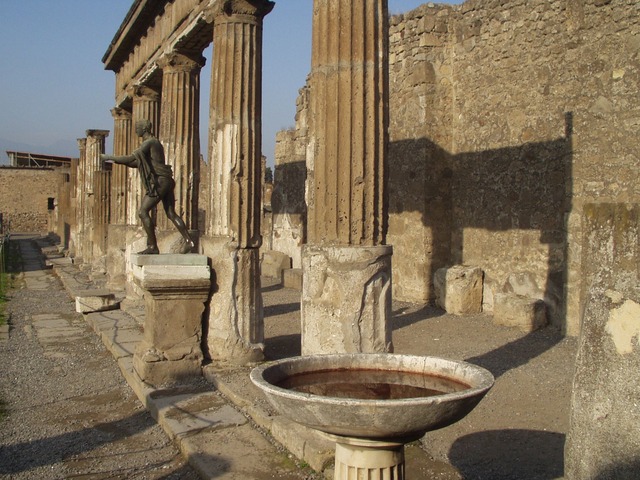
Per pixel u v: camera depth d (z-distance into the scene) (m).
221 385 7.08
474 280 11.80
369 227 5.49
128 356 9.14
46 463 5.54
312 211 5.66
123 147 17.25
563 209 10.00
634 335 2.79
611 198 9.18
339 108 5.51
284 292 15.72
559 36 10.34
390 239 13.85
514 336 9.78
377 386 3.91
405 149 13.29
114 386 8.09
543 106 10.63
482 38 12.02
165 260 7.62
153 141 8.28
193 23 9.60
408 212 13.23
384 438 3.30
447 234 12.93
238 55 7.98
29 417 6.89
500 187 11.55
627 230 2.87
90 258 24.16
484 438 5.46
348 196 5.47
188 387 7.32
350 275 5.37
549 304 10.41
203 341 7.94
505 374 7.53
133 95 14.35
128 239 13.55
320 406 3.14
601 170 9.31
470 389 3.30
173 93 10.87
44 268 25.75
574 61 10.08
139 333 10.80
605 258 2.97
